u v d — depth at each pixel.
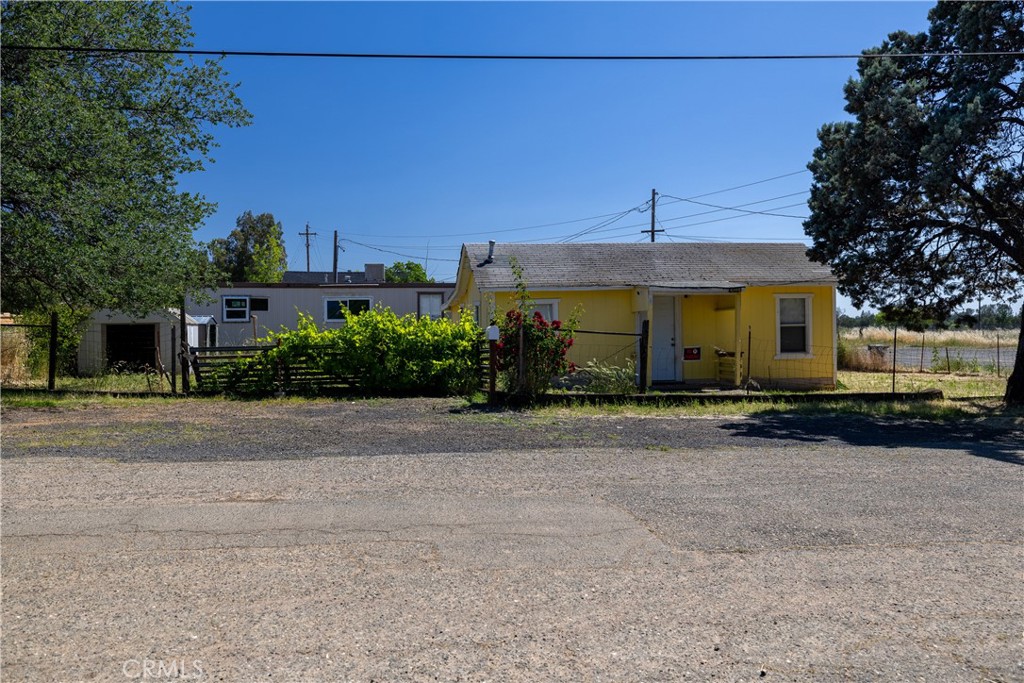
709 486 6.70
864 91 12.53
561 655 3.47
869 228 13.02
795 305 18.59
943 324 15.67
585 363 17.53
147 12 16.62
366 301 27.39
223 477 6.93
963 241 13.65
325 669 3.33
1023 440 9.54
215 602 4.02
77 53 15.02
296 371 15.04
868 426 10.75
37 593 4.12
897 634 3.72
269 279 50.97
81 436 9.30
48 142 12.42
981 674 3.34
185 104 17.27
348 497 6.19
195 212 16.05
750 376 17.70
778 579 4.41
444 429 10.20
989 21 11.58
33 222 12.11
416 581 4.34
